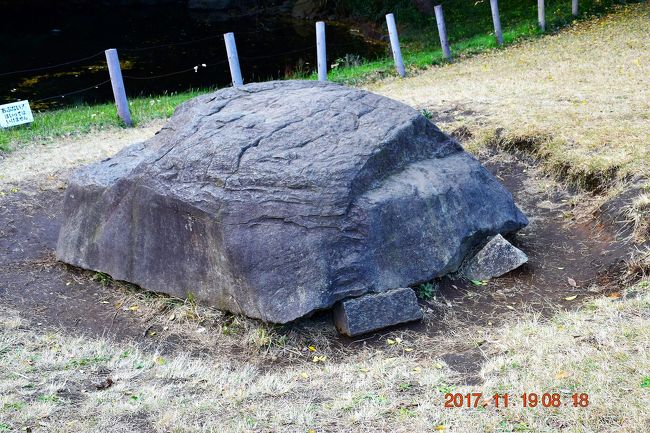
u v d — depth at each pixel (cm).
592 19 1736
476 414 421
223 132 643
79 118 1169
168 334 591
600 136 827
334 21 2459
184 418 440
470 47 1612
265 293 570
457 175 662
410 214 612
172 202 615
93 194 677
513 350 501
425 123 670
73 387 485
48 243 757
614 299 562
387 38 2172
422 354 536
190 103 723
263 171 602
